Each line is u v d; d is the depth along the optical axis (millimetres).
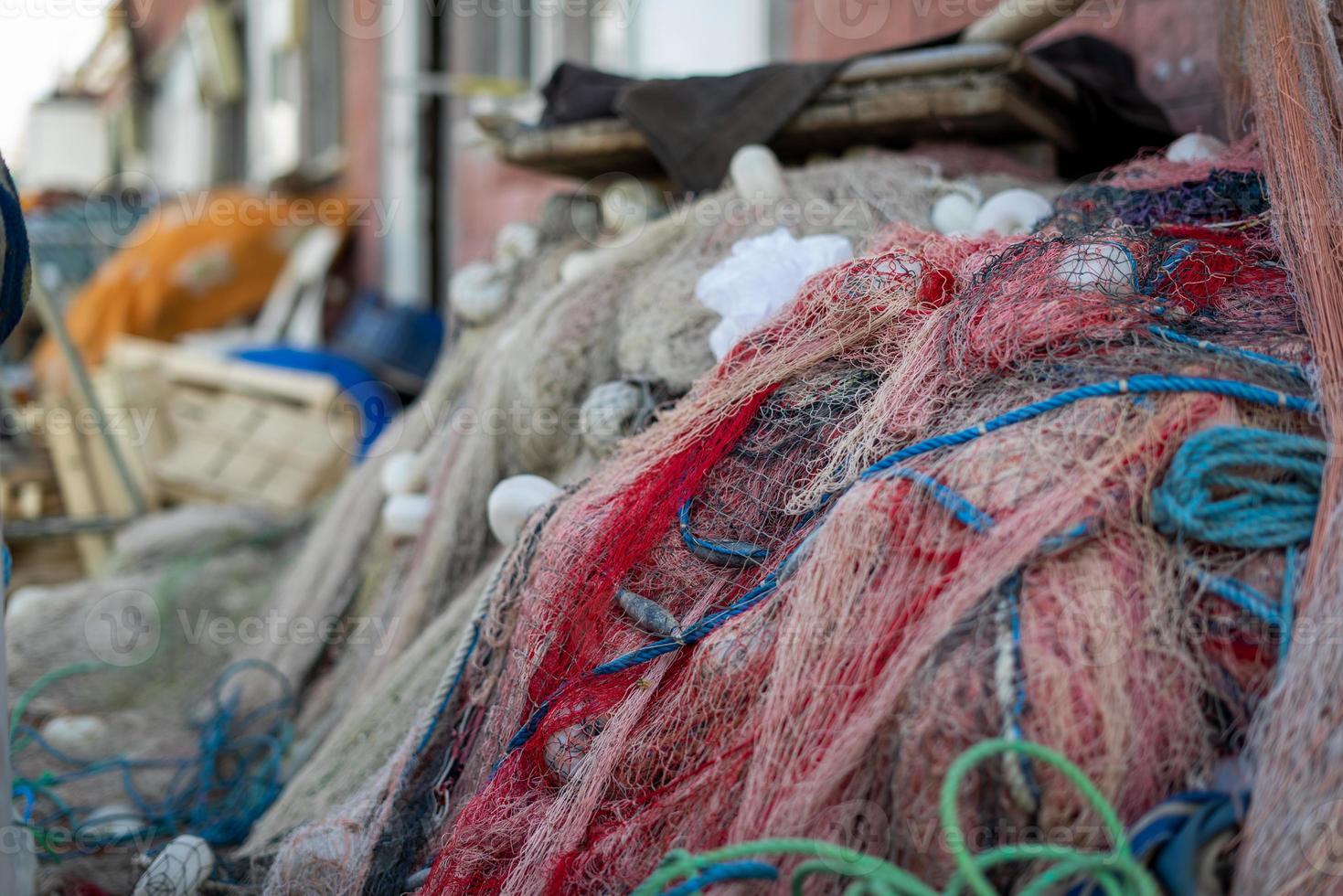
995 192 3307
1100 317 2064
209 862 2447
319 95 10477
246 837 3092
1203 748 1651
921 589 1825
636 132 4055
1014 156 3705
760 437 2352
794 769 1760
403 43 7992
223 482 5555
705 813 1860
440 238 8086
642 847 1902
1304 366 1957
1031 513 1791
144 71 16000
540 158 4352
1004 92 3324
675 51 5984
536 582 2291
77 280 10117
